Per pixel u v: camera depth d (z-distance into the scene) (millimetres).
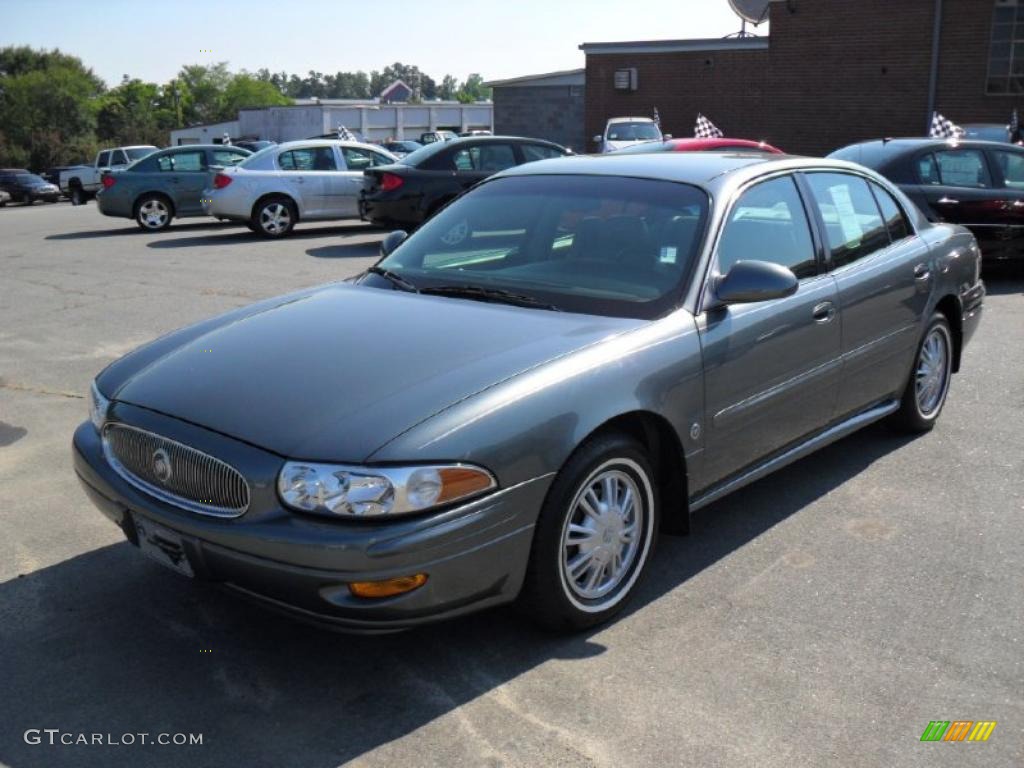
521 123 38594
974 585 3785
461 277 4129
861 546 4137
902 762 2752
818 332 4324
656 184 4250
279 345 3525
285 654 3318
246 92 128625
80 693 3098
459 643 3375
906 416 5398
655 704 3018
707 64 30094
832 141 26797
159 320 9039
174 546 3100
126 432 3297
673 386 3559
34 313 9445
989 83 24266
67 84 91625
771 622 3510
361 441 2867
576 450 3258
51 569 3955
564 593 3285
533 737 2863
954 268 5508
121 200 17531
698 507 3869
